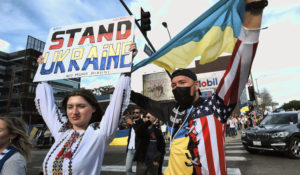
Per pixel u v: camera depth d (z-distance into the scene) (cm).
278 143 564
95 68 177
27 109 3012
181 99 136
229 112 124
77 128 138
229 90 117
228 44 192
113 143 627
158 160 314
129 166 373
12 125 157
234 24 188
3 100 3481
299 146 570
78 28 194
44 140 1336
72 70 182
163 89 3186
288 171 443
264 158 580
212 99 127
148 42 659
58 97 3369
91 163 122
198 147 118
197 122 124
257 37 101
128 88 148
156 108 166
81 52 186
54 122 151
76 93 136
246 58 106
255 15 96
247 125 1778
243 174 440
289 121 643
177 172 121
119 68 168
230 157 627
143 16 650
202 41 209
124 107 140
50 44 197
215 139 118
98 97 2542
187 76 138
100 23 190
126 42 175
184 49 218
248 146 643
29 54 3216
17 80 3669
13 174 133
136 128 326
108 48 179
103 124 133
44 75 187
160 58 229
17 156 143
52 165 120
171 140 137
